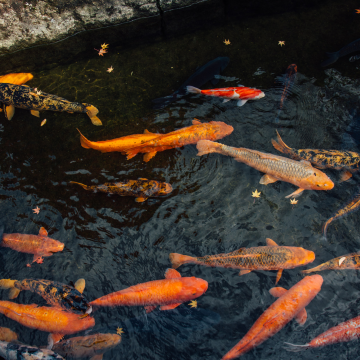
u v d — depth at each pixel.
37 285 2.98
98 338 2.89
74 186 3.20
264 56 3.46
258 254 2.97
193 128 3.22
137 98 3.40
